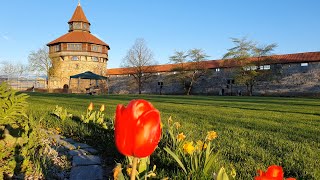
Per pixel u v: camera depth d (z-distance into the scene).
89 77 38.75
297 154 4.58
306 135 6.53
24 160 3.57
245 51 49.56
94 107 12.43
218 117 9.74
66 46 64.56
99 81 69.06
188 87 60.25
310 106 16.67
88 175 3.60
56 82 65.75
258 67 50.97
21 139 4.23
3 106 4.21
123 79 68.81
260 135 6.36
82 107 12.23
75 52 64.31
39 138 4.99
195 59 56.94
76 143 5.23
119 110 1.02
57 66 66.12
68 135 5.93
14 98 4.31
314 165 4.01
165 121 8.05
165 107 14.07
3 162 3.63
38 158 3.91
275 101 22.94
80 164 4.00
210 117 9.70
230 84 55.53
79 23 66.81
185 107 14.18
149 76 64.31
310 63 47.31
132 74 65.38
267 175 1.01
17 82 63.28
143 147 0.97
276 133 6.74
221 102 19.92
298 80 48.22
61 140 5.36
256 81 52.44
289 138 6.14
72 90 63.84
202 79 59.25
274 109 14.10
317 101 23.77
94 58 67.06
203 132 6.44
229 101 21.69
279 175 1.01
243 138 5.95
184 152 3.16
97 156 4.45
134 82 67.06
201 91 59.16
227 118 9.49
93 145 5.15
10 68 79.50
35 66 68.75
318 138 6.18
